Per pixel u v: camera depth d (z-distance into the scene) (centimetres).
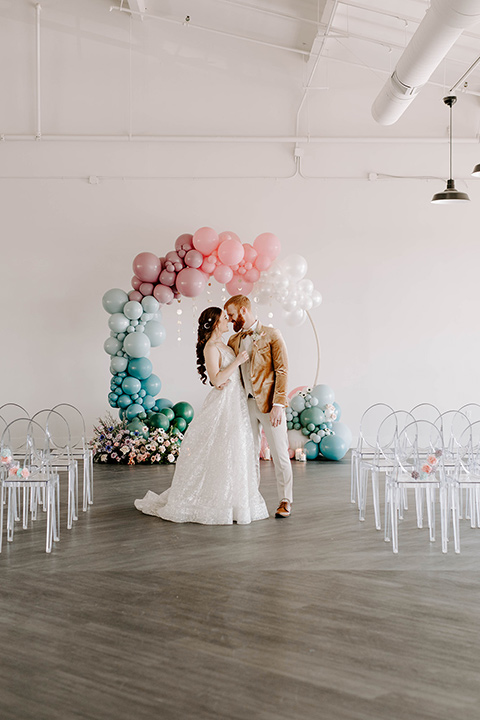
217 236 916
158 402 973
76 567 486
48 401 1066
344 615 397
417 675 324
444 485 530
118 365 930
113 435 936
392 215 1085
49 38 1051
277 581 455
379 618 392
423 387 1092
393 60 1016
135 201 1070
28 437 579
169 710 294
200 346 611
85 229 1067
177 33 1059
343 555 513
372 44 984
